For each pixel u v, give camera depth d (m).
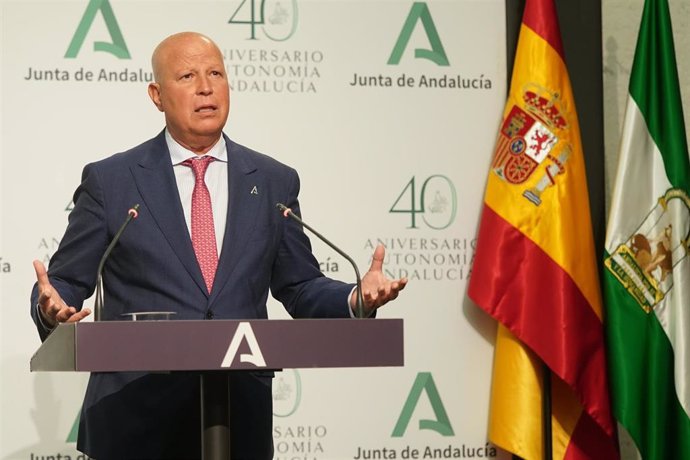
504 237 6.48
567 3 6.93
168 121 4.92
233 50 6.67
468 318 6.75
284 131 6.70
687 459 6.25
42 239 6.49
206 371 3.70
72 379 6.47
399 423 6.66
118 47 6.59
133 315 3.85
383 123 6.77
